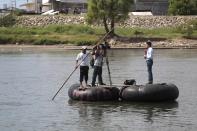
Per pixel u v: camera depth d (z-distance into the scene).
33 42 98.94
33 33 104.94
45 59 72.31
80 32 104.12
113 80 44.00
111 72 51.78
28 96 35.72
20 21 113.19
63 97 34.81
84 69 33.41
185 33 102.88
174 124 26.14
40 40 98.62
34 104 32.31
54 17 112.88
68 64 63.25
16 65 63.03
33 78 47.69
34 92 37.69
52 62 66.75
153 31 104.56
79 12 125.25
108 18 98.81
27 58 74.75
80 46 94.50
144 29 105.88
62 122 26.95
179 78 45.88
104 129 25.28
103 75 48.78
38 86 41.38
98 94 32.16
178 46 95.00
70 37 98.94
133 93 31.64
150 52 32.84
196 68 56.03
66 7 140.12
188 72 51.56
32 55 81.00
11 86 41.69
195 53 82.25
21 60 71.06
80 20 111.56
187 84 41.22
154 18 109.12
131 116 28.14
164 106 30.73
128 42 96.38
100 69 33.28
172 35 101.12
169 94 31.72
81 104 31.81
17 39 100.50
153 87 31.55
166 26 107.19
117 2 96.31
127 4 97.25
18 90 39.03
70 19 112.00
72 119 27.62
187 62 64.56
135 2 122.81
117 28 105.81
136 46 94.69
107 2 96.38
